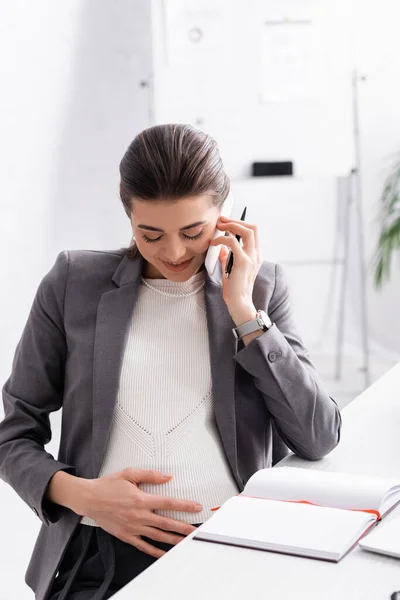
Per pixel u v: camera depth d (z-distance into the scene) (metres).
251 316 1.32
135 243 1.39
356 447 1.36
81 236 3.56
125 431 1.31
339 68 3.72
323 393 1.33
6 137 3.11
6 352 3.14
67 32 3.41
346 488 1.09
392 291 4.31
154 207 1.22
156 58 3.65
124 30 3.66
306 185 4.30
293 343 1.40
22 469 1.30
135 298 1.37
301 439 1.32
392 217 4.12
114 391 1.31
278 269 1.44
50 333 1.39
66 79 3.42
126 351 1.34
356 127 3.76
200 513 1.25
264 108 3.73
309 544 0.96
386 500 1.08
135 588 0.90
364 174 4.29
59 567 1.28
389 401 1.58
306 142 3.76
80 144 3.52
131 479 1.23
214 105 3.72
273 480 1.14
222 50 3.68
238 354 1.30
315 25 3.69
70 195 3.48
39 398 1.40
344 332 4.43
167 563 0.95
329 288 4.41
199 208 1.24
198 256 1.33
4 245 3.11
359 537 0.99
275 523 1.02
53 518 1.28
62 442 1.40
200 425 1.32
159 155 1.21
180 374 1.33
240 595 0.88
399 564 0.93
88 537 1.27
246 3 3.66
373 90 4.23
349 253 4.39
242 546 0.98
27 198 3.23
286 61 3.71
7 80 3.10
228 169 3.78
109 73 3.63
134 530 1.20
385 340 4.36
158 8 3.61
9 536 2.46
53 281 1.39
